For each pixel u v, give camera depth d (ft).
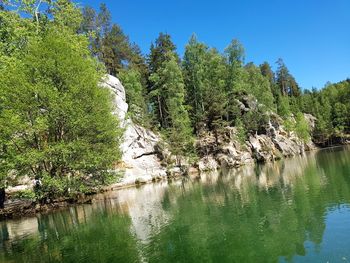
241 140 267.59
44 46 90.74
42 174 86.28
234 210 77.77
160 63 299.17
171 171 213.05
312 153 319.06
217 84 304.91
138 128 220.23
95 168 98.84
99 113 96.17
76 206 106.42
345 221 57.16
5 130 79.30
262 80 396.57
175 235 59.62
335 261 40.63
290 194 91.35
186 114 257.34
